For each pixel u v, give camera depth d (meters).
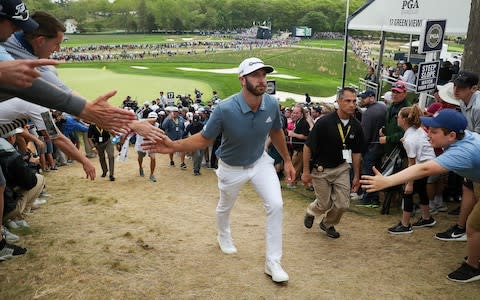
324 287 4.13
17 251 4.55
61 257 4.51
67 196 7.56
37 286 3.93
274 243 4.20
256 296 3.91
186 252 4.85
